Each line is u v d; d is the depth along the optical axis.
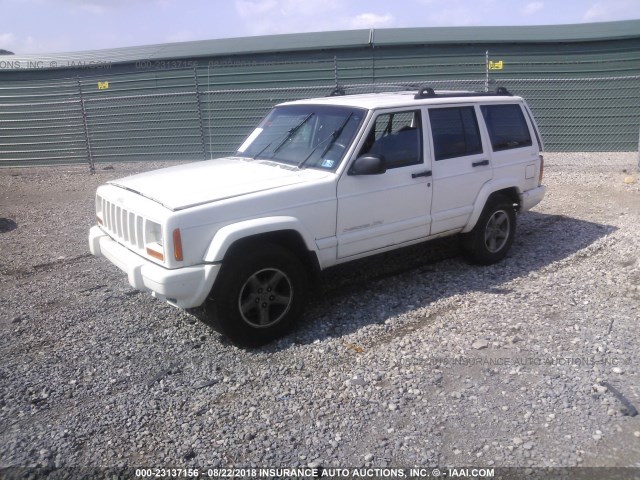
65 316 5.39
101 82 15.08
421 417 3.62
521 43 13.91
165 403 3.91
